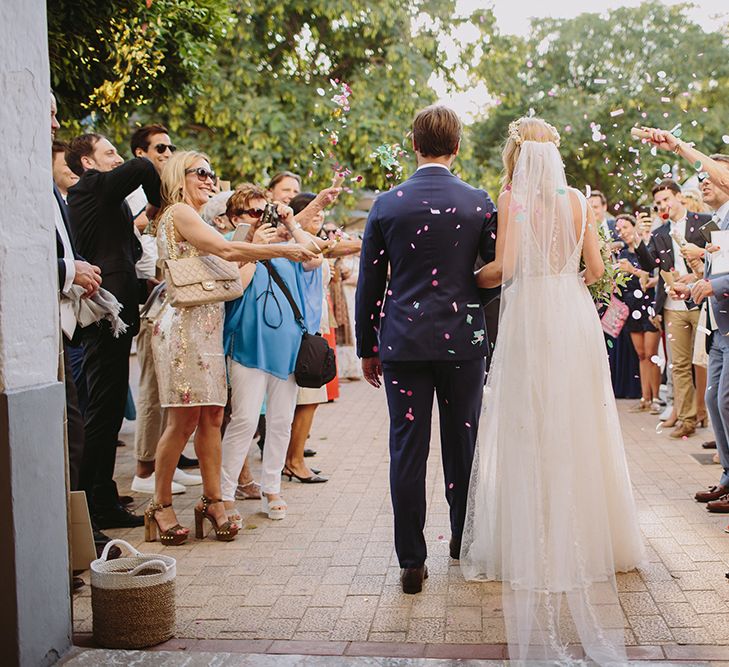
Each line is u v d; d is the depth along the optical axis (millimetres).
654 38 19484
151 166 4797
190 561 4270
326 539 4559
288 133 13859
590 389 3547
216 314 4480
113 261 4949
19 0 2957
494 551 3779
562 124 17984
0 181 2857
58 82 6469
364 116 13875
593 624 3129
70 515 3551
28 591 2949
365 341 3939
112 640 3258
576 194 3719
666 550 4184
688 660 2988
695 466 5957
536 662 2984
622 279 4027
